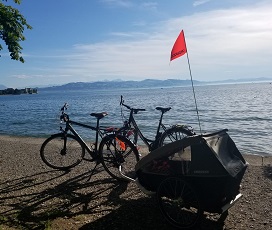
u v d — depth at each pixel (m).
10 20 3.66
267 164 4.43
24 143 6.96
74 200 3.11
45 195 3.27
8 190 3.47
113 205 2.96
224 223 2.53
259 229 2.41
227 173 2.26
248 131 9.73
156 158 2.65
